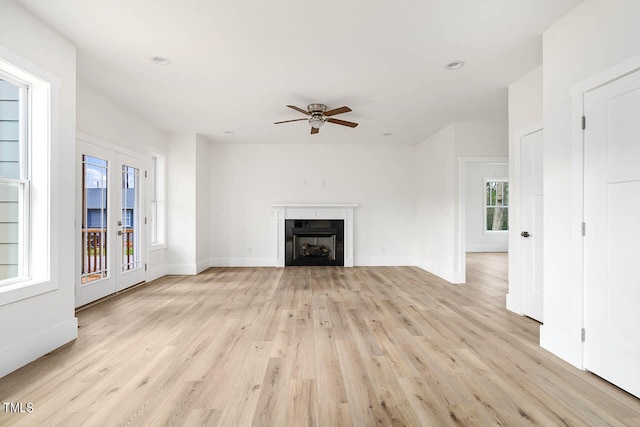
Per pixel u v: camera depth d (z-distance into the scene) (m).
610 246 2.13
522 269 3.60
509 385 2.12
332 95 4.05
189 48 2.92
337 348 2.69
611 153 2.12
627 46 2.00
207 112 4.73
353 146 7.00
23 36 2.33
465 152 5.21
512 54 3.04
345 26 2.58
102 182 4.11
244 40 2.79
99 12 2.39
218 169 6.84
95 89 3.86
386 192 7.04
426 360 2.48
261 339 2.88
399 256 7.05
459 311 3.74
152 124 5.35
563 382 2.16
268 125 5.43
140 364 2.39
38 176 2.56
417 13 2.42
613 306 2.11
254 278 5.62
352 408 1.86
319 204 6.81
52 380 2.15
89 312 3.64
